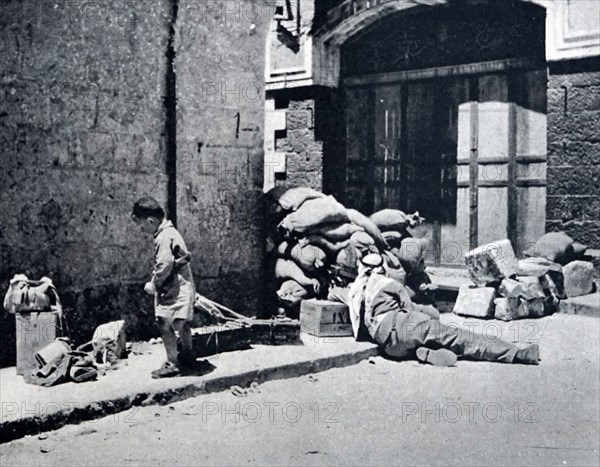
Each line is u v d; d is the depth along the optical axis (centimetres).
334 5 1341
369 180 1375
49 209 717
